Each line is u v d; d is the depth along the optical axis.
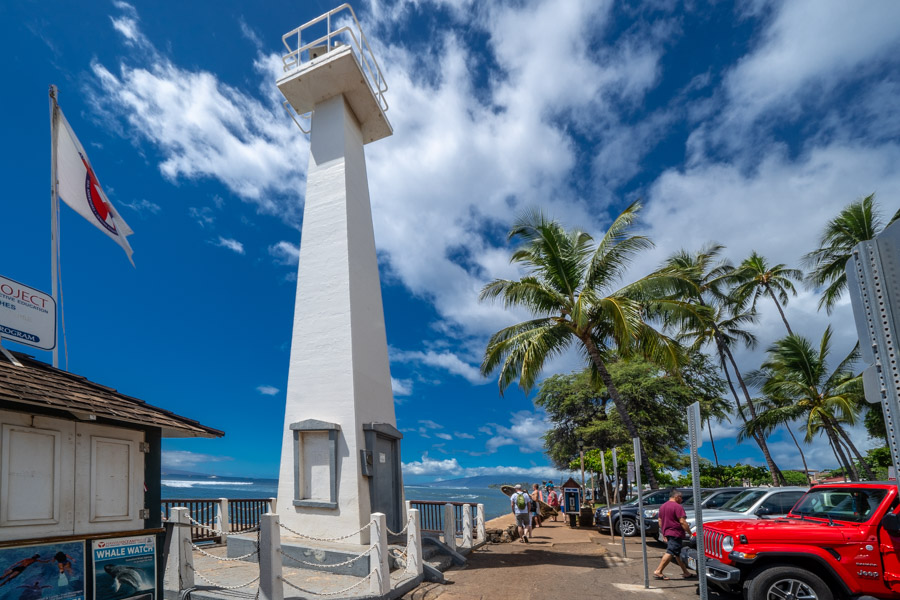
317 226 13.12
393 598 8.66
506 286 17.98
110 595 5.74
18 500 5.02
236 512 13.49
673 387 27.64
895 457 2.18
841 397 24.20
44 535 5.21
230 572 9.55
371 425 11.56
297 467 11.46
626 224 17.94
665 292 17.55
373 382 12.59
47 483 5.30
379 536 8.62
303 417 11.77
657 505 16.62
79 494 5.59
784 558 7.38
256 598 7.43
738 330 31.16
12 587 4.89
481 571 11.15
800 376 26.33
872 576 6.81
